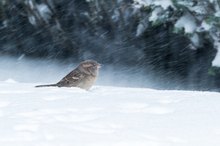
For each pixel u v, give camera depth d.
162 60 27.00
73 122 8.66
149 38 26.41
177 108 9.82
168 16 23.03
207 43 23.86
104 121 8.73
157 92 11.71
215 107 9.91
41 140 7.62
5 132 7.94
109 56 28.16
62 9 28.41
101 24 27.56
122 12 26.30
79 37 28.69
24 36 30.11
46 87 12.16
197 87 26.22
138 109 9.73
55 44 29.48
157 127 8.46
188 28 22.70
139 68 27.61
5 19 29.86
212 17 21.98
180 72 26.67
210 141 7.91
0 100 10.34
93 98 10.71
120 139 7.74
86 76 13.26
